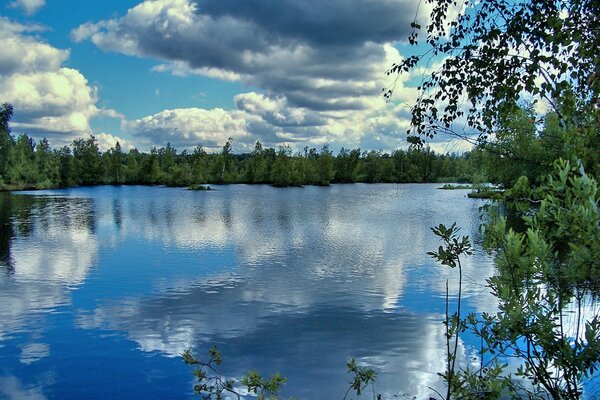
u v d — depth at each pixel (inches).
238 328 497.0
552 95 146.2
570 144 134.3
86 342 458.0
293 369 392.8
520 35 159.2
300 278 728.3
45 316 538.9
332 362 406.6
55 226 1397.6
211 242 1098.7
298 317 533.0
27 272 777.6
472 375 114.3
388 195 3034.0
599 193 103.4
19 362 411.2
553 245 98.7
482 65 172.9
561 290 97.9
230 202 2407.7
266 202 2415.1
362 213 1817.2
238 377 378.0
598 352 87.7
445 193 3294.8
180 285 687.7
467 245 110.2
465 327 111.1
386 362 404.2
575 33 131.4
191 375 383.9
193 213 1804.9
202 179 4753.9
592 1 135.6
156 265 832.9
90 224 1446.9
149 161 4852.4
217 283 697.6
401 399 336.5
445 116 191.3
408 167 5349.4
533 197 112.3
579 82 146.6
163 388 362.6
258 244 1068.5
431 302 586.2
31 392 358.9
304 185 4690.0
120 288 670.5
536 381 100.9
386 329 487.2
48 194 3095.5
